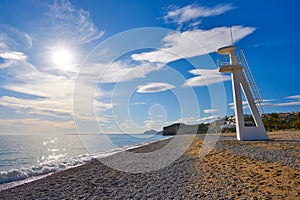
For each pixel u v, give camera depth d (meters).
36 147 36.09
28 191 7.69
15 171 12.27
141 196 6.27
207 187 6.63
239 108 18.34
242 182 6.70
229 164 9.30
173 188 6.86
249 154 10.92
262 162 8.89
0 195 7.41
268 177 6.86
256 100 18.17
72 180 8.95
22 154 25.61
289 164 8.12
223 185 6.64
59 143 47.16
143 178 8.55
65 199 6.41
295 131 25.94
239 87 18.59
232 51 19.22
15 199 6.85
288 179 6.43
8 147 35.25
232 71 19.05
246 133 17.78
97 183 8.15
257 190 5.87
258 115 17.92
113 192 6.83
